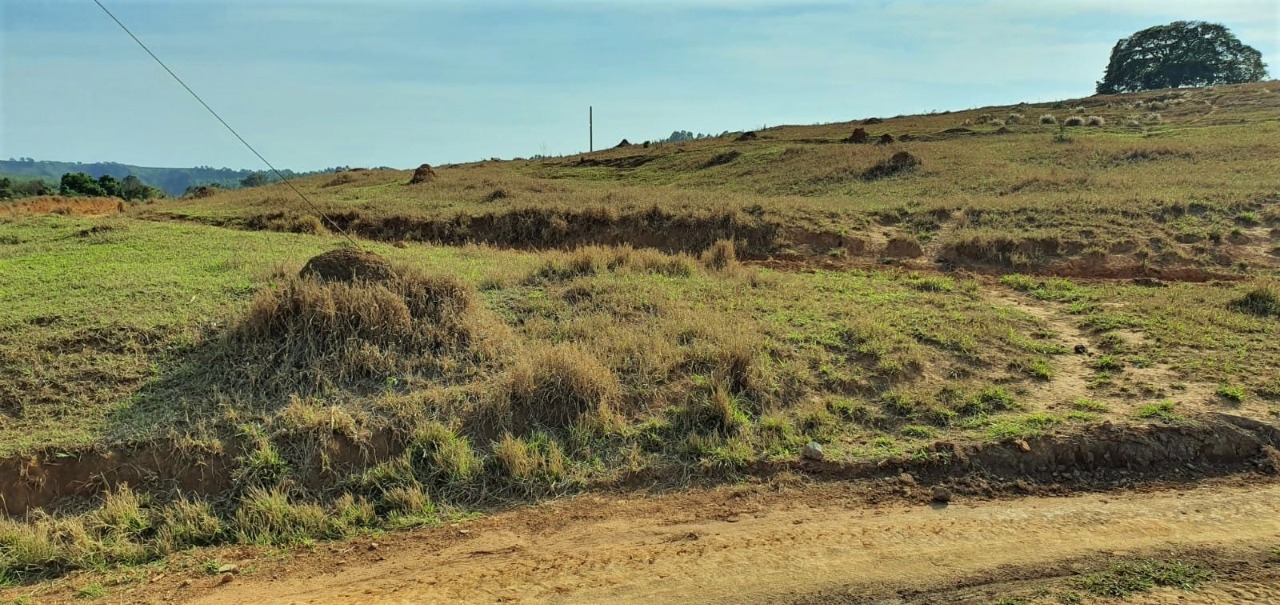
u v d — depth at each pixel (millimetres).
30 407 5930
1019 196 19125
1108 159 26406
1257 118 36062
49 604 4273
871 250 15984
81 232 14484
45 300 8133
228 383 6305
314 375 6383
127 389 6223
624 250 11664
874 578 4121
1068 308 10094
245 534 4992
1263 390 6656
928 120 53438
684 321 7984
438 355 6934
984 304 9992
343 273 7723
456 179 32844
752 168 32844
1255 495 5238
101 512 5031
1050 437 5875
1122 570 4172
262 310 6836
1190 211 15859
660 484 5574
